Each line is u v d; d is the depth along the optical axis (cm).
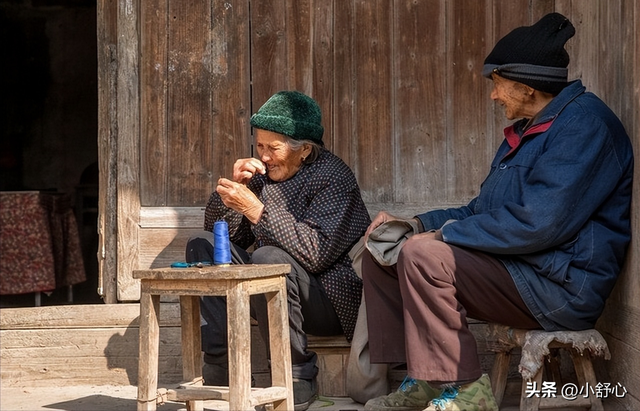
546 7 377
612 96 323
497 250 276
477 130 381
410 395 300
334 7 381
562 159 277
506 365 303
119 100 374
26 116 861
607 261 287
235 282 255
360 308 319
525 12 379
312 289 314
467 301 283
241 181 315
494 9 379
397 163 381
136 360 366
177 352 368
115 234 378
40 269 573
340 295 318
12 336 365
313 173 325
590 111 288
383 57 380
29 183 860
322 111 380
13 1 853
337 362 338
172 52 378
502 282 279
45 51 861
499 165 304
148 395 266
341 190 321
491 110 381
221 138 380
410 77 380
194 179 379
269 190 324
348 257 325
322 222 311
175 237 376
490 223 276
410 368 275
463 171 381
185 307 288
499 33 379
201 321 317
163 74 378
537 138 291
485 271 279
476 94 380
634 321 294
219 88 380
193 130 379
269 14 381
